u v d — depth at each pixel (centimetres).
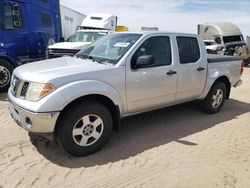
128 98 464
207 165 411
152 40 502
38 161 408
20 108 398
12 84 450
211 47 1908
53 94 385
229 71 658
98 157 426
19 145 455
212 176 382
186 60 555
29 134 497
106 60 470
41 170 385
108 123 441
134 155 436
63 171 384
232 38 1981
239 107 726
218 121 603
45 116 381
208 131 544
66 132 401
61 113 399
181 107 685
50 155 426
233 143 492
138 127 553
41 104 380
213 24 2009
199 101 638
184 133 530
